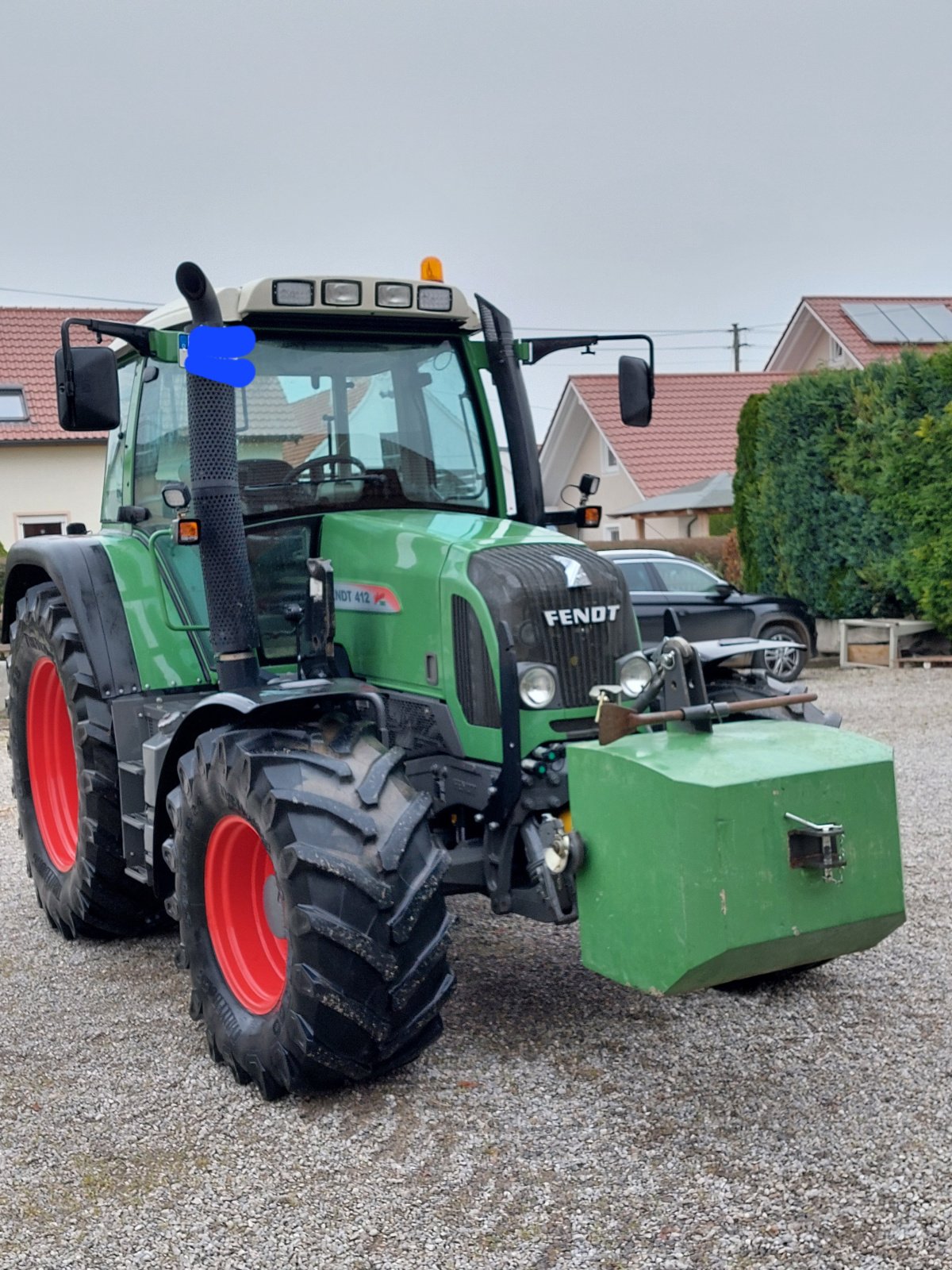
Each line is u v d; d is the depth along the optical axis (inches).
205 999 158.2
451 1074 152.7
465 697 160.9
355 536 177.0
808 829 125.6
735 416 1202.0
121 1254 116.4
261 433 177.9
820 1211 118.6
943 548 552.7
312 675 167.8
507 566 159.2
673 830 125.8
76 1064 162.7
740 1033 163.6
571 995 178.9
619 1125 138.3
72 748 229.8
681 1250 113.1
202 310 161.6
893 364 572.7
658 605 528.7
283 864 139.4
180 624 192.1
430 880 142.3
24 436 962.7
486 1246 115.3
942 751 366.9
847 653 611.5
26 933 225.9
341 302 175.8
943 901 220.5
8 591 235.6
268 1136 139.2
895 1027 164.7
